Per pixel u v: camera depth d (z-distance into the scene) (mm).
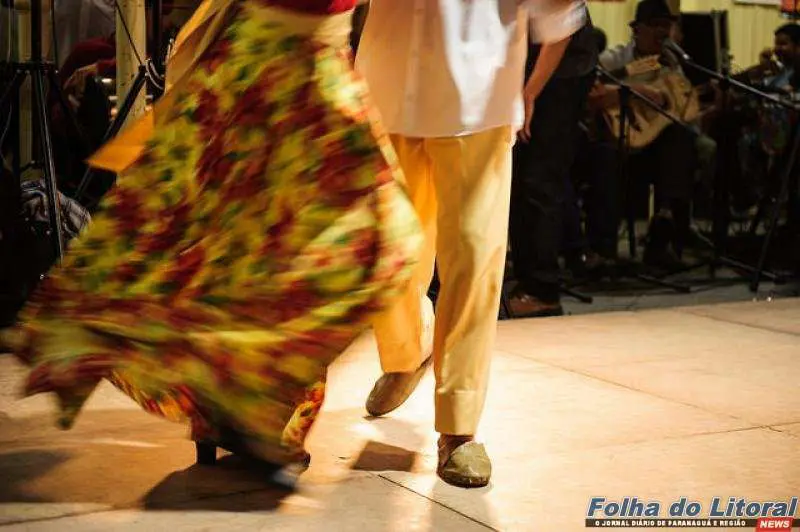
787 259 6938
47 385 2572
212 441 2727
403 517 2580
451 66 2721
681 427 3371
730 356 4375
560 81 5230
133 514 2545
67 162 5402
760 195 7195
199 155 2631
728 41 8852
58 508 2570
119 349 2588
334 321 2508
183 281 2592
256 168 2568
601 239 6453
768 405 3650
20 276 4609
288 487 2709
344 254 2502
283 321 2508
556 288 5488
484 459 2828
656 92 6473
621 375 4020
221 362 2533
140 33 4781
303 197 2525
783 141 6996
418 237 2549
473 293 2797
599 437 3246
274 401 2541
